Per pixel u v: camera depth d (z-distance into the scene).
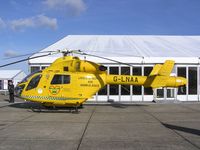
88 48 29.64
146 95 26.97
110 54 27.31
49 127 13.01
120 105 23.02
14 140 10.40
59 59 19.00
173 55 27.41
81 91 18.50
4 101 26.73
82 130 12.33
